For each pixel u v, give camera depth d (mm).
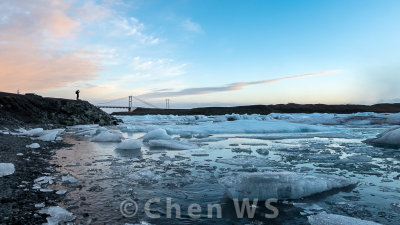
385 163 5293
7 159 4961
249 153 6492
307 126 14273
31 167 4484
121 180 3832
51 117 16766
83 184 3600
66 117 17297
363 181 3922
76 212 2609
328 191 3436
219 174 4277
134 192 3289
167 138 9398
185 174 4262
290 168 4785
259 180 3209
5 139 7613
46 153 6129
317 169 4719
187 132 12781
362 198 3174
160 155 6137
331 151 6863
